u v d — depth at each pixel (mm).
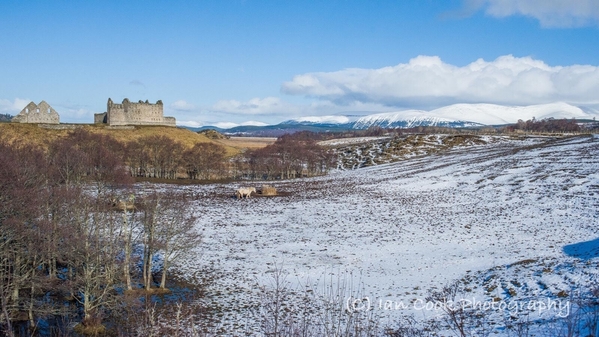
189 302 32781
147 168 115000
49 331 28359
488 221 55125
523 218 54938
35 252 30281
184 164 118000
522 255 38875
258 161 122750
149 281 35438
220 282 36906
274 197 79562
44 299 33531
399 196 76562
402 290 33500
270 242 49062
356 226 56156
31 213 31531
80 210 35781
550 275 31375
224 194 83562
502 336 22219
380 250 45250
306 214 63938
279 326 27359
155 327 27781
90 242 32406
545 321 23250
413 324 26500
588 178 75250
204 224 57250
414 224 56125
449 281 34688
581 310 23781
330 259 42719
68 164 46906
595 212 53938
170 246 38469
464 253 42219
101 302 30531
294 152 127938
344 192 83438
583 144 116000
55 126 137375
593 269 30547
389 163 129500
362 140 191875
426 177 94438
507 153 116625
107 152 79500
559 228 48281
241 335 26750
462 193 75438
